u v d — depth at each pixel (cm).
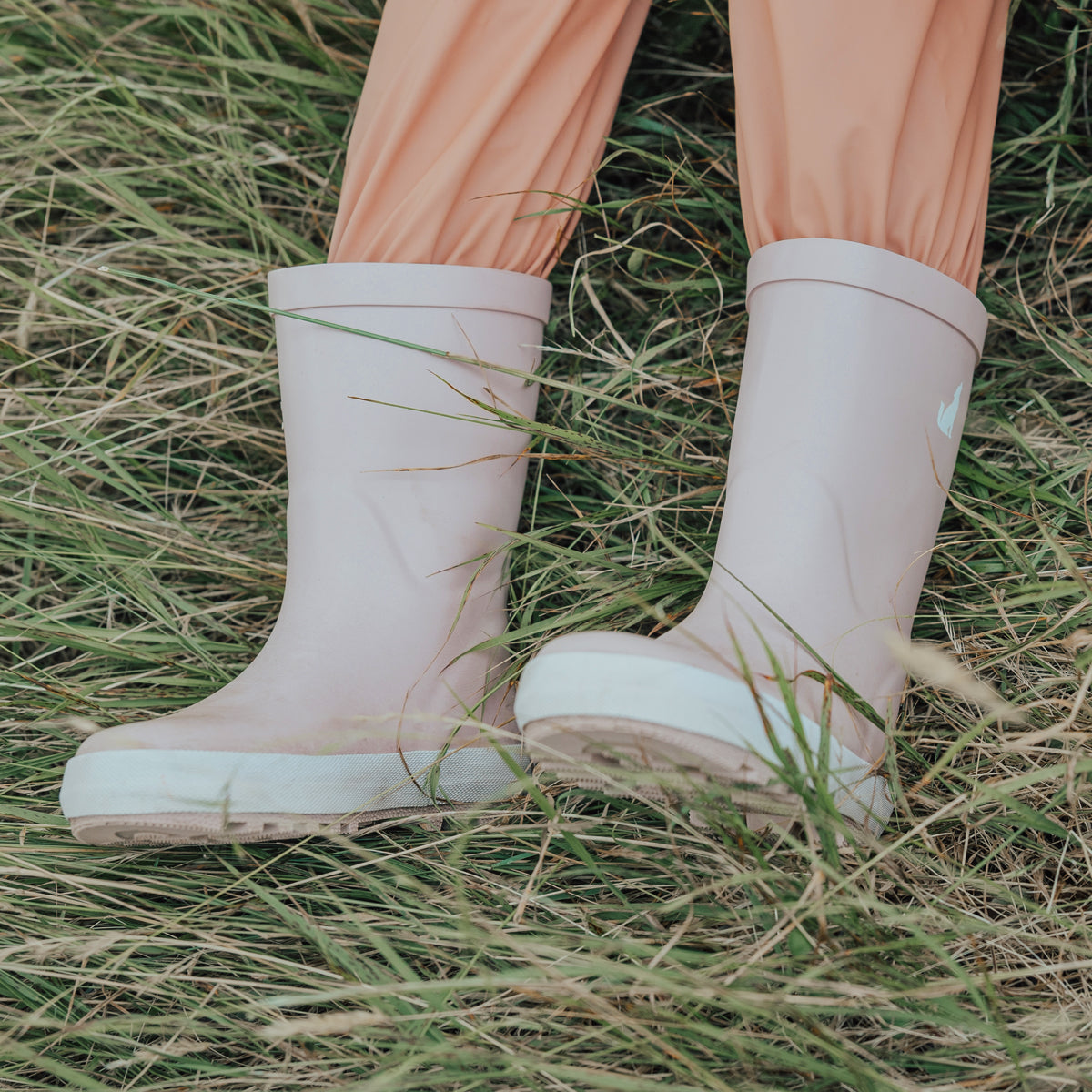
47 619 80
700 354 85
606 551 73
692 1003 54
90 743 56
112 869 65
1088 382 77
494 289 63
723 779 51
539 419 85
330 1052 56
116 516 87
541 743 52
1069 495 76
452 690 61
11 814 67
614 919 62
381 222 64
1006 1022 54
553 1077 50
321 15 96
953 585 74
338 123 99
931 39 56
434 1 61
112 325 90
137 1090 54
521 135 64
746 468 58
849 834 51
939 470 61
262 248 97
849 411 56
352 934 61
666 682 48
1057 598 71
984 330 61
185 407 88
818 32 55
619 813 69
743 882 57
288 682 61
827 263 55
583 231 85
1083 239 83
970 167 59
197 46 103
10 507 81
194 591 88
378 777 62
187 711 59
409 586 64
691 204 84
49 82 101
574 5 62
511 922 59
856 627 57
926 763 62
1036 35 88
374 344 63
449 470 64
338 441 63
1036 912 54
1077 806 63
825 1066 48
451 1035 57
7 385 94
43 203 96
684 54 94
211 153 98
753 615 55
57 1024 54
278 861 66
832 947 52
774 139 59
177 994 58
